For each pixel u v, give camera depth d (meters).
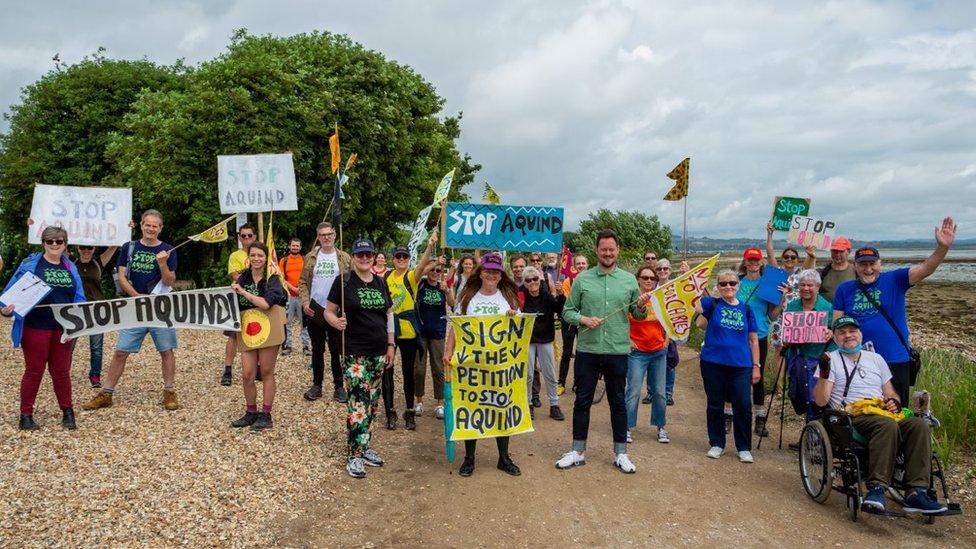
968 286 38.09
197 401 7.71
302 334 11.18
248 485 5.42
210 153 17.19
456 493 5.62
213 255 21.34
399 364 11.36
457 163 33.53
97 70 23.41
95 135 22.66
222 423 6.86
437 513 5.20
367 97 19.33
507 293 6.28
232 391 8.30
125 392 7.96
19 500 4.73
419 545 4.66
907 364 6.02
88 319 6.49
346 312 6.01
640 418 8.52
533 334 8.14
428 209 10.15
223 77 17.59
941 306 25.81
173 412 7.15
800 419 8.37
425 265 7.74
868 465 5.17
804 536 4.93
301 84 18.14
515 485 5.85
